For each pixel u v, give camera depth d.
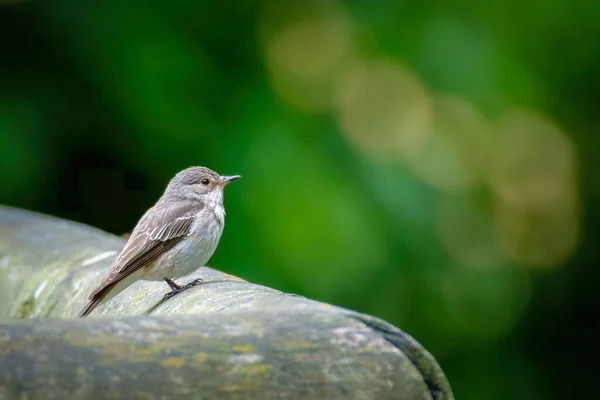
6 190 12.81
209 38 12.91
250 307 5.11
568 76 13.72
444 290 12.70
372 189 12.45
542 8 13.43
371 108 13.16
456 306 12.84
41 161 12.84
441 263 12.60
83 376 4.13
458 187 13.01
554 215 14.29
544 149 13.88
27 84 12.90
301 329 4.53
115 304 7.53
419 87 13.18
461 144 13.12
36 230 9.17
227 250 12.05
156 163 12.66
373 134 13.02
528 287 14.03
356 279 12.14
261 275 11.95
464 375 13.31
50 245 8.68
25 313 8.04
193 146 12.52
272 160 12.33
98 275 7.78
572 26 13.55
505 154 13.36
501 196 13.47
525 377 13.63
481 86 13.16
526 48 13.52
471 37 13.23
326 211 12.10
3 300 8.33
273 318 4.58
